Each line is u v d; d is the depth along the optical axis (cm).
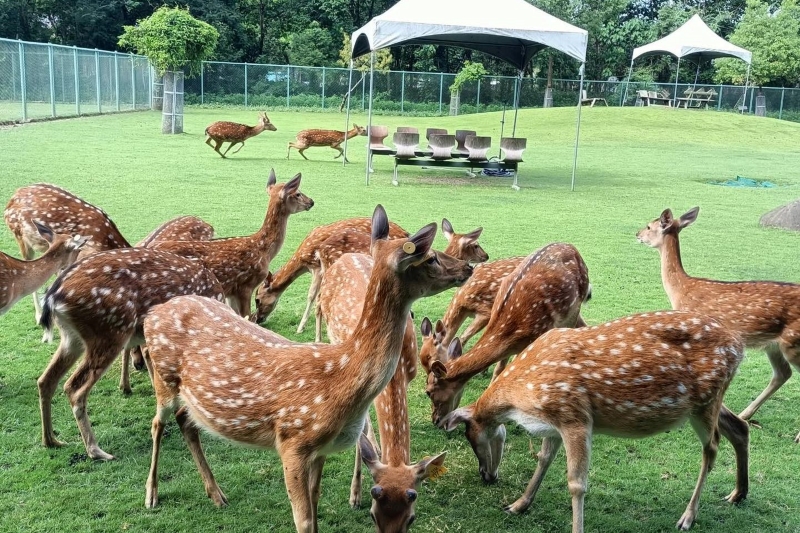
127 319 441
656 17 6300
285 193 661
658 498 424
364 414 337
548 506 414
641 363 373
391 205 1342
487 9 1514
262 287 693
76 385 434
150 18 2436
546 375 380
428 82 4378
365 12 5484
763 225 1311
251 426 347
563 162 2256
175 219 689
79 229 643
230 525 381
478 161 1667
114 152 1880
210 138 1959
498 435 426
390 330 321
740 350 389
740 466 417
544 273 509
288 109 4309
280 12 5288
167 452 454
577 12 5053
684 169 2133
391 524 316
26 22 4538
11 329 649
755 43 4588
